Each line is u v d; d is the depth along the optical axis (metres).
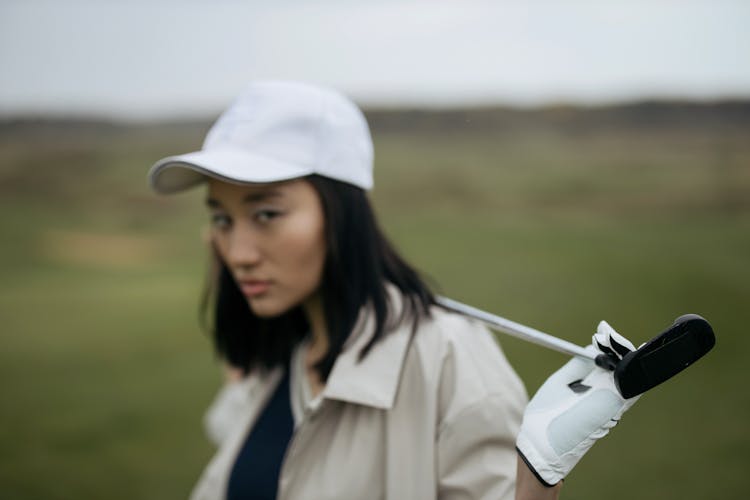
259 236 1.37
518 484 1.08
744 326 5.82
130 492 3.84
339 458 1.33
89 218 12.46
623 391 1.03
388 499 1.27
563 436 1.05
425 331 1.33
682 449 3.94
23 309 7.82
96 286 8.84
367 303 1.39
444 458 1.25
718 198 10.65
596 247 9.02
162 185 1.56
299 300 1.41
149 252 10.73
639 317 6.18
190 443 4.46
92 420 4.82
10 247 10.76
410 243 9.95
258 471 1.50
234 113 1.48
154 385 5.51
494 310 6.57
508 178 12.77
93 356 6.21
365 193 1.45
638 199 10.77
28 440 4.53
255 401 1.60
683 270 7.70
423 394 1.29
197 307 7.95
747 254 8.25
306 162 1.38
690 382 4.87
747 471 3.66
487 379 1.29
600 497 3.47
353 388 1.31
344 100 1.49
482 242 9.68
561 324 6.06
